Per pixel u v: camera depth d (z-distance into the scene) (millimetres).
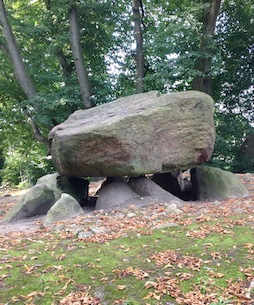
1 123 14320
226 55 16438
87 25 13922
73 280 2848
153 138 5785
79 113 7707
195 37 12508
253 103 16438
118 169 5773
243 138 15961
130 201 6133
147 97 6977
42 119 12156
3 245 4141
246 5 15969
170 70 12148
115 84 15055
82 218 5363
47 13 12984
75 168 6312
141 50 14070
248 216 4527
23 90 13219
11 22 13242
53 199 6777
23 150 18250
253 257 3023
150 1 15109
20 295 2648
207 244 3445
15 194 14414
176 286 2625
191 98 5898
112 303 2465
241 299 2361
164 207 5668
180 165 6066
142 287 2660
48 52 13352
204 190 6742
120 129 5516
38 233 4742
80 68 12766
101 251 3543
